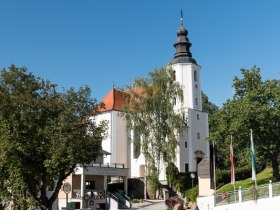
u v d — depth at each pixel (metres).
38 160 29.16
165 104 64.00
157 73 65.50
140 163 75.88
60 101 30.72
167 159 62.94
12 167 28.23
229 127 50.59
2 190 29.44
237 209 37.81
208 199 42.66
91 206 56.69
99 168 60.12
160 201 60.97
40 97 30.61
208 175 58.69
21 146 27.86
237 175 64.38
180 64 81.75
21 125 29.00
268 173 60.97
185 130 68.25
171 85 65.19
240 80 51.97
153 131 63.69
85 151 30.08
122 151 76.88
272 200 34.22
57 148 28.48
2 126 28.52
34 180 29.70
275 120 48.12
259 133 48.34
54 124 29.61
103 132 32.53
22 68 30.28
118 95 80.94
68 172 30.86
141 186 67.06
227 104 51.88
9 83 29.81
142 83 65.44
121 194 60.94
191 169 75.69
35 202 29.48
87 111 31.91
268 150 49.50
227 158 74.44
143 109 64.06
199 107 81.44
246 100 48.94
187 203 54.94
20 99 28.95
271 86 49.22
